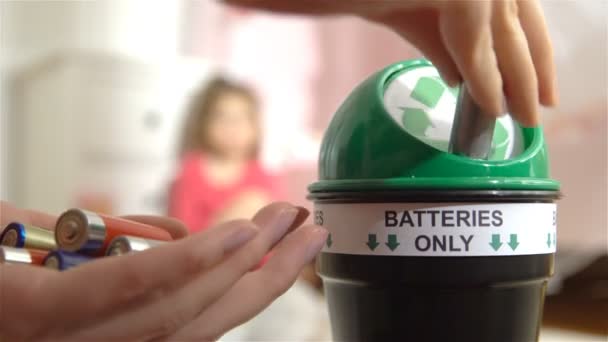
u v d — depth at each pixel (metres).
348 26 1.45
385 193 0.50
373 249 0.51
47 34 1.61
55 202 1.52
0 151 1.62
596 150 0.90
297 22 1.51
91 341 0.43
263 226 0.47
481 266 0.50
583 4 0.91
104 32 1.57
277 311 0.91
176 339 0.45
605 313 0.78
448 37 0.47
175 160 1.45
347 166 0.52
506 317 0.51
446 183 0.50
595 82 0.90
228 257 0.45
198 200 1.40
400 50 1.34
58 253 0.46
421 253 0.50
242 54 1.54
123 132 1.49
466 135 0.50
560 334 0.71
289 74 1.52
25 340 0.43
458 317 0.50
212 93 1.47
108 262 0.43
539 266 0.51
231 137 1.44
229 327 0.46
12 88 1.63
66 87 1.51
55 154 1.53
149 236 0.49
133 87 1.49
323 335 0.89
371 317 0.52
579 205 0.91
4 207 0.56
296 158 1.48
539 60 0.49
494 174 0.50
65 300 0.43
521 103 0.48
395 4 0.47
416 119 0.52
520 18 0.49
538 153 0.52
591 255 0.88
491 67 0.47
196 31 1.56
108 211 1.46
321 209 0.53
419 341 0.51
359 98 0.53
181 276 0.43
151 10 1.57
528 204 0.51
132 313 0.43
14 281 0.43
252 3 0.46
